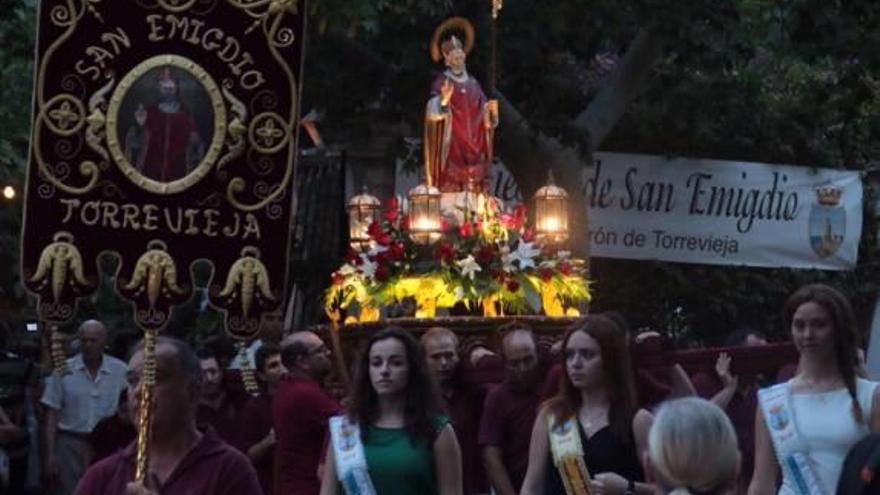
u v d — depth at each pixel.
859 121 27.81
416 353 10.26
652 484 9.90
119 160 9.54
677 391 13.07
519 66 24.92
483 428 12.75
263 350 14.80
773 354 14.09
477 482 13.88
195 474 8.58
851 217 28.03
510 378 12.75
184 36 9.59
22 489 19.25
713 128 27.88
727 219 27.56
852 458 8.03
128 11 9.55
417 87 24.14
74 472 18.80
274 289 9.66
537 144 24.84
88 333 18.78
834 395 10.07
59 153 9.50
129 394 9.09
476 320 16.31
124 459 8.77
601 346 10.22
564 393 10.38
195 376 8.68
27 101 23.50
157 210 9.57
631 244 27.22
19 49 22.42
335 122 25.52
